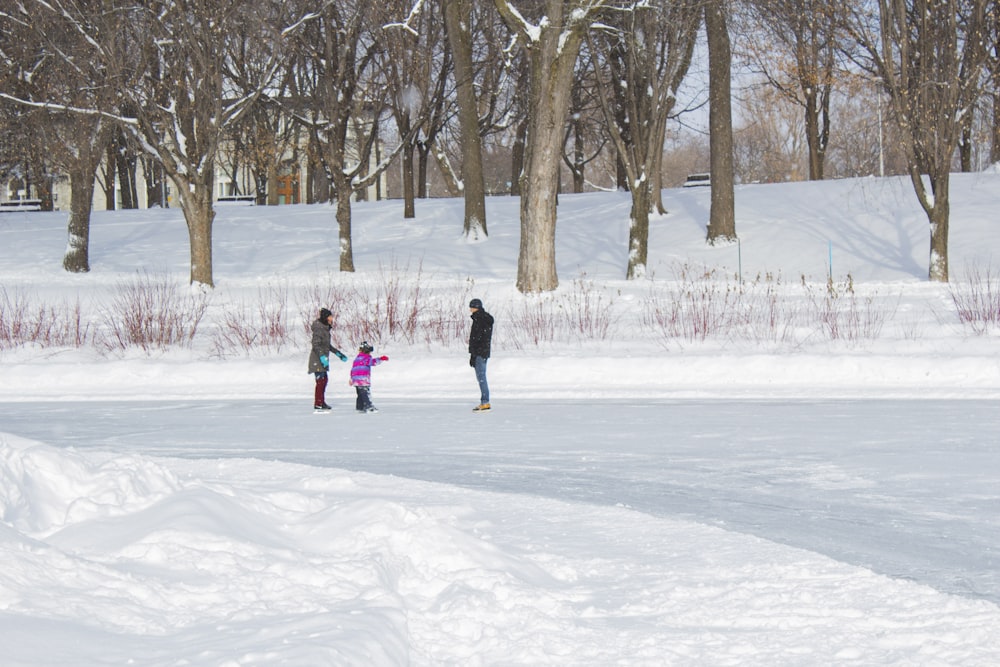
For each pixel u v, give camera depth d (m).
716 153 36.16
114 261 38.41
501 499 8.88
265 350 22.56
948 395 15.41
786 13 35.12
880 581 6.44
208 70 31.06
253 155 52.69
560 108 27.66
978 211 36.22
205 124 31.67
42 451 6.97
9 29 33.66
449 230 42.00
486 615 5.64
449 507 8.36
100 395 18.36
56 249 40.56
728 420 13.61
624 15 31.59
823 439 11.92
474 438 12.70
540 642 5.30
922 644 5.32
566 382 18.50
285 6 32.78
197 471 10.07
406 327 23.25
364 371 15.53
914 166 29.78
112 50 30.44
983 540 7.57
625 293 27.05
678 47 30.81
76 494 6.86
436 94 40.41
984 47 29.45
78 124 33.62
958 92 29.62
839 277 31.91
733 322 22.28
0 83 33.84
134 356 22.38
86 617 4.73
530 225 27.91
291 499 7.93
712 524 8.13
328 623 4.87
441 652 5.18
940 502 8.73
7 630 4.32
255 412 15.80
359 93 37.00
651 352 20.28
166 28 31.42
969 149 48.72
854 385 16.86
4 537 5.39
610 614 5.85
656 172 41.16
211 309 27.16
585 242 38.78
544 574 6.60
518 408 15.44
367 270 35.34
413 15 34.06
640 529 7.84
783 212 39.38
